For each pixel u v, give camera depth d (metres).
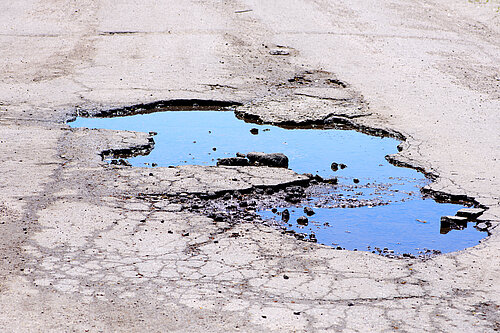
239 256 6.48
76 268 6.05
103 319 5.12
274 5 23.34
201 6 22.75
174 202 7.91
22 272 5.93
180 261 6.30
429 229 7.42
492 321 5.26
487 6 24.44
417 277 6.12
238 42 18.81
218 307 5.40
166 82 14.55
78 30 19.67
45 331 4.89
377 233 7.28
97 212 7.46
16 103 12.71
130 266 6.15
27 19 20.86
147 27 20.11
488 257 6.59
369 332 5.04
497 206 7.96
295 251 6.67
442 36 20.52
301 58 17.50
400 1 24.83
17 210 7.41
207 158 9.87
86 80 14.64
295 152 10.37
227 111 12.94
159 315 5.22
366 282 5.98
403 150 10.41
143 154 10.02
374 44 19.23
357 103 13.48
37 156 9.48
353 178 9.17
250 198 8.20
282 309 5.40
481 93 14.66
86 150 9.88
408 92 14.55
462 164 9.68
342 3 24.03
